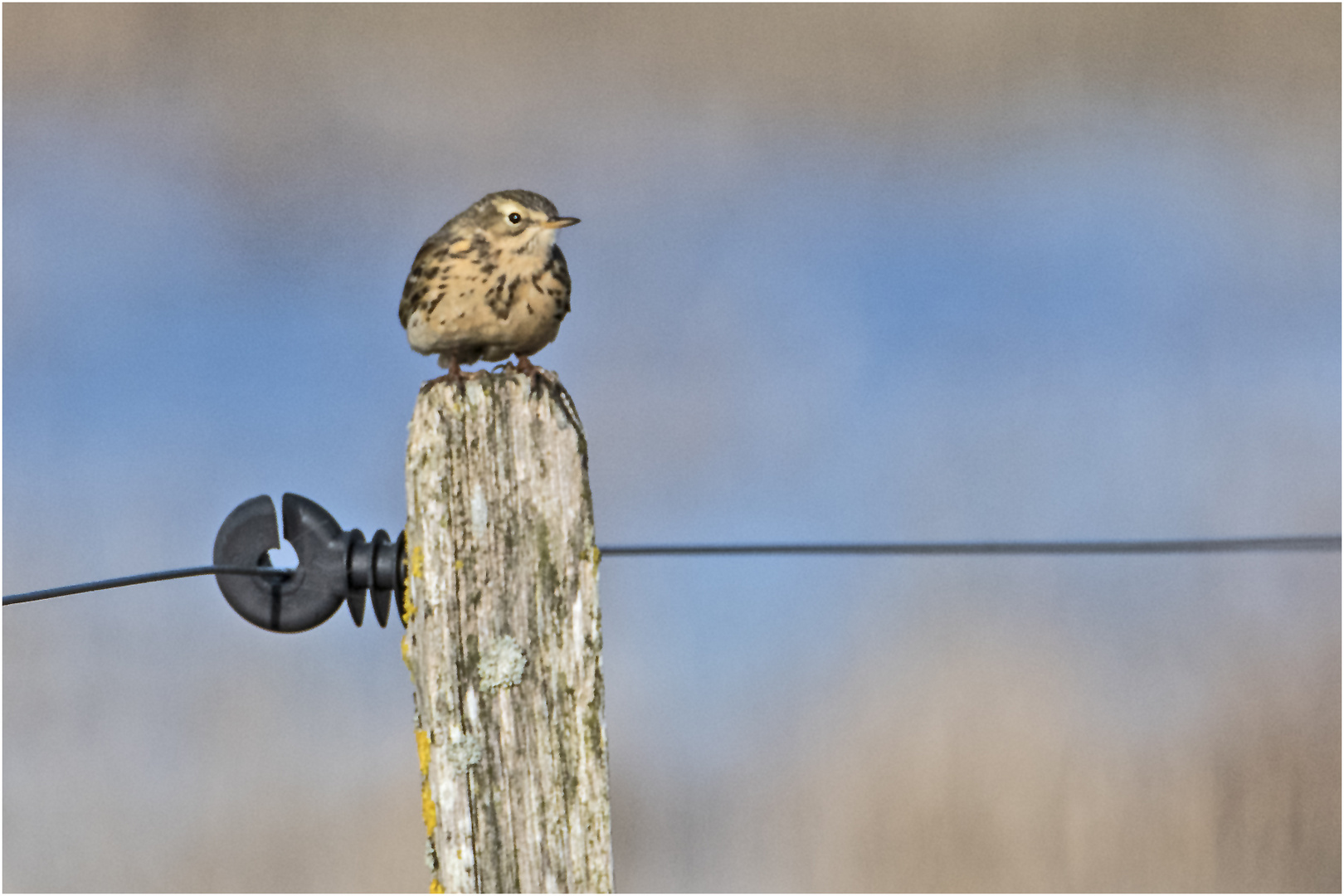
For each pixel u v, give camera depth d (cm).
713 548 603
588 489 457
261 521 502
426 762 454
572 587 455
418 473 455
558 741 454
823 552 604
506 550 454
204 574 502
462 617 454
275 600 496
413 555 455
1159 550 620
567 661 455
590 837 454
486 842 453
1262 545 623
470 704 453
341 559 494
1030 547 620
